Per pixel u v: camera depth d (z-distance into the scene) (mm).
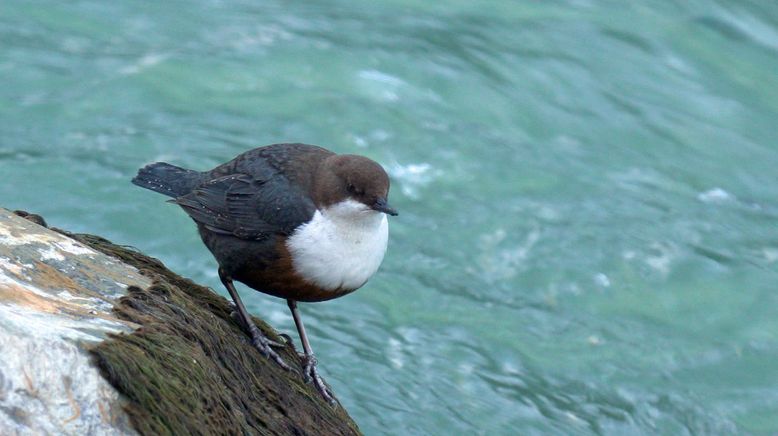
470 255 13539
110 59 16141
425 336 12180
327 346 11727
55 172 13703
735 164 16016
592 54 18062
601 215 14453
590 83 17312
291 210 7262
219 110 15375
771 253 14203
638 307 13117
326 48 17109
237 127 15039
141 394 5020
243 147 14648
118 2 17609
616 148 15977
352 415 10664
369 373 11414
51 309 5391
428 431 10711
